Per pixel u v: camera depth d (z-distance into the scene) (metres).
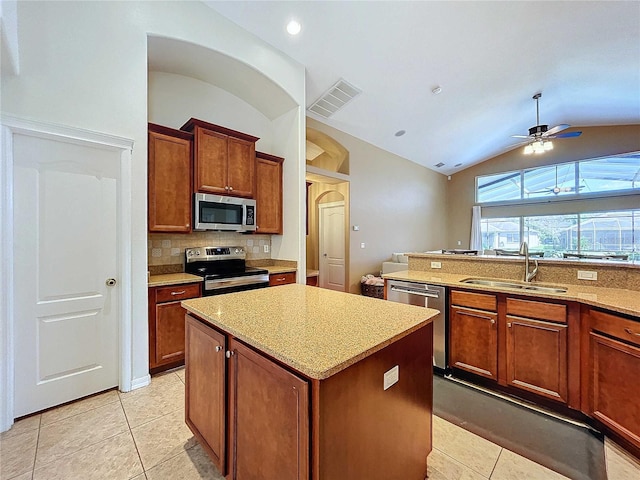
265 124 3.98
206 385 1.43
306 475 0.88
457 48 3.46
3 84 1.75
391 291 2.84
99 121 2.10
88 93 2.06
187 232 2.89
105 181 2.17
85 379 2.10
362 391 1.01
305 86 3.82
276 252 3.96
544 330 1.97
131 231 2.25
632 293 1.94
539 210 7.44
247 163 3.35
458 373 2.47
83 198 2.07
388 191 6.62
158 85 3.09
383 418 1.11
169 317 2.53
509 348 2.13
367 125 5.25
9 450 1.57
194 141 2.94
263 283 3.24
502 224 8.06
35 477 1.40
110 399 2.09
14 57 1.65
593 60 3.86
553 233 7.30
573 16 3.08
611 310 1.65
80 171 2.06
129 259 2.23
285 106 3.70
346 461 0.95
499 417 1.91
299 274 3.64
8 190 1.77
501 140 7.00
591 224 6.79
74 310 2.05
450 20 3.02
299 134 3.64
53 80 1.92
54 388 1.97
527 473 1.44
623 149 6.36
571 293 1.97
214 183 3.06
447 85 4.25
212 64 2.99
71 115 1.99
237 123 3.67
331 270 6.43
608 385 1.67
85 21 2.06
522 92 4.75
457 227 8.77
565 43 3.51
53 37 1.93
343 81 3.93
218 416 1.33
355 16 2.88
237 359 1.21
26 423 1.80
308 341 1.06
